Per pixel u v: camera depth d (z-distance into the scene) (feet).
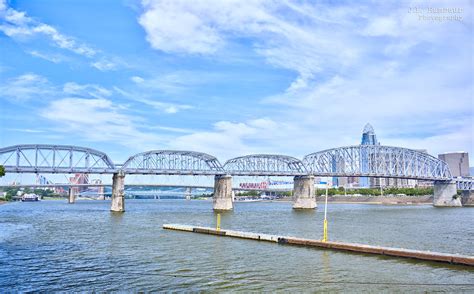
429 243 189.37
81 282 112.37
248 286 107.86
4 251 164.96
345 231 246.88
